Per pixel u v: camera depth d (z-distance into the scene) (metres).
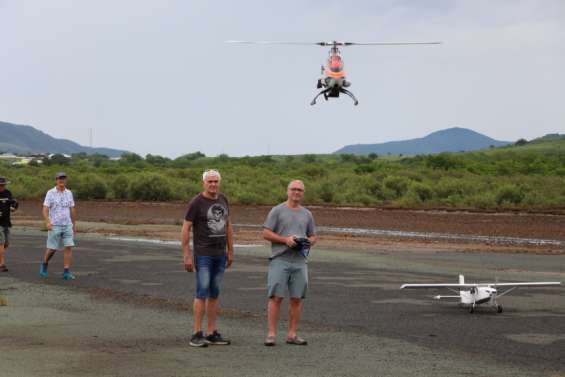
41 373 9.01
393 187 58.75
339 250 25.64
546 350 10.70
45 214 18.09
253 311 13.92
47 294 15.57
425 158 96.56
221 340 10.95
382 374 9.19
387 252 25.08
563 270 20.56
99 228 33.88
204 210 10.91
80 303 14.50
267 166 100.00
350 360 9.95
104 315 13.23
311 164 96.88
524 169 84.88
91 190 58.75
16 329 11.86
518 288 17.27
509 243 29.28
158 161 131.25
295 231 11.05
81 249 24.94
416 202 53.06
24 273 18.95
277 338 11.45
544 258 23.64
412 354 10.38
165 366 9.47
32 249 24.77
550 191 54.41
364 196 53.97
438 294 16.17
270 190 58.38
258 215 42.78
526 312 14.01
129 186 58.09
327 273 19.59
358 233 33.09
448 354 10.39
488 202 49.00
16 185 59.31
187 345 10.82
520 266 21.44
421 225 36.88
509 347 10.90
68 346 10.63
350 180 60.78
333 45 26.19
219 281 11.01
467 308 14.41
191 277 18.45
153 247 25.70
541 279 18.58
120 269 19.91
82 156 179.25
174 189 58.53
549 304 14.98
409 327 12.44
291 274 11.04
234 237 30.00
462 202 50.78
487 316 13.54
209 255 10.92
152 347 10.65
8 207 19.50
